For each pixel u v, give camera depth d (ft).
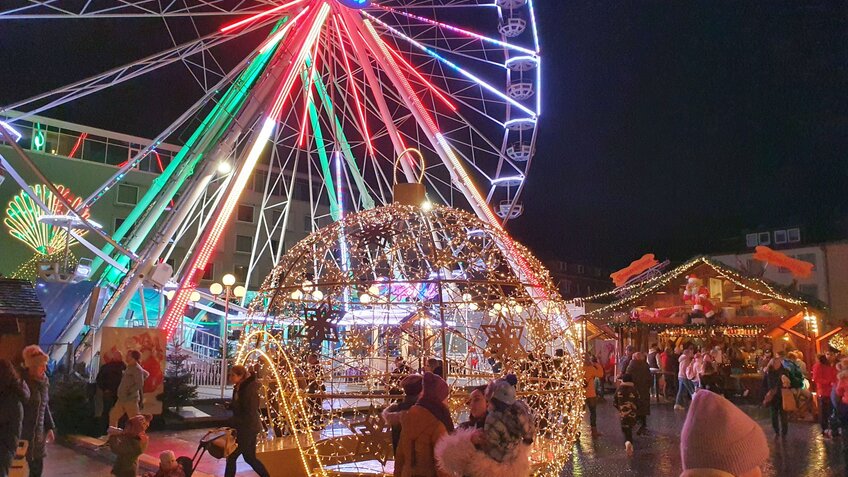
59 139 122.52
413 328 33.09
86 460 34.50
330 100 74.64
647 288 86.43
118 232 74.33
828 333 74.33
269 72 62.59
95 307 58.23
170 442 39.40
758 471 8.41
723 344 82.89
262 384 29.71
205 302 94.38
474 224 26.84
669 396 72.84
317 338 24.85
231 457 25.93
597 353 94.38
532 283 26.73
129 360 38.99
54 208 109.60
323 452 29.45
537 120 71.20
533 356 27.55
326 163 81.15
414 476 15.69
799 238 127.85
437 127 67.67
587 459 36.06
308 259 27.63
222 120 66.49
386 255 26.86
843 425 33.45
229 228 146.82
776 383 45.01
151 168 132.98
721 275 81.10
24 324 50.42
